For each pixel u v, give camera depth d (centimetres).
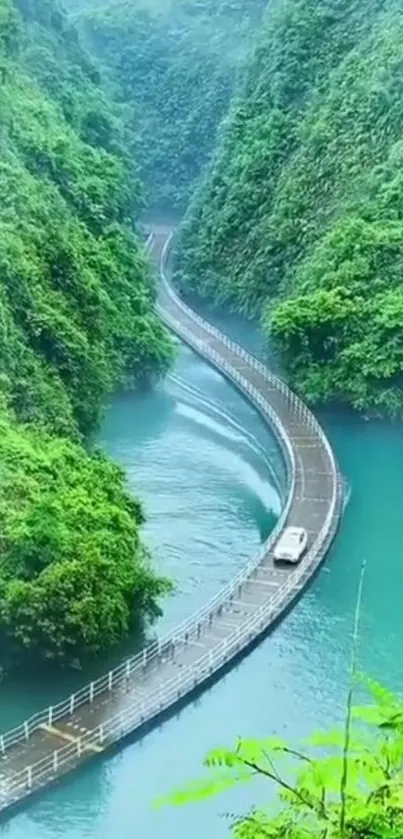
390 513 5950
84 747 3788
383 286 7656
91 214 8469
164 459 6731
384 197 8244
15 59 9775
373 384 7231
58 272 6750
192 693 4153
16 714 4056
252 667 4419
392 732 1069
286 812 977
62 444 5256
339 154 9219
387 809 892
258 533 5706
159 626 4703
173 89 14125
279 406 7238
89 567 4269
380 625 4731
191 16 15075
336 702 4169
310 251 8862
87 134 10575
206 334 8869
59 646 4162
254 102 11062
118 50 14750
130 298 7925
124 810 3572
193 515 5919
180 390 7944
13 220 6619
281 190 9625
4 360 5553
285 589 4856
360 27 10431
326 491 5944
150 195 13225
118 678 4175
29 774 3628
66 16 12925
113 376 7125
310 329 7519
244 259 9712
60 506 4575
